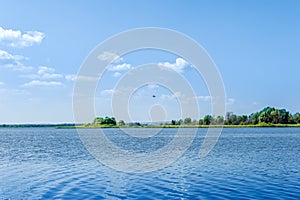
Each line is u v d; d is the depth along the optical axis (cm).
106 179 2667
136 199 2022
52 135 13462
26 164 3616
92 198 2056
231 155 4406
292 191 2188
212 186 2367
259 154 4553
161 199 2016
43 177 2789
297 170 3094
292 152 4875
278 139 8412
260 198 2005
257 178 2669
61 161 3831
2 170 3209
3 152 5247
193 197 2053
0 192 2241
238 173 2917
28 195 2155
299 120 19288
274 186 2350
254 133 12369
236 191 2197
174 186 2377
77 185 2444
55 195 2141
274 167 3281
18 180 2661
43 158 4191
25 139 10069
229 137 9462
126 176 2794
